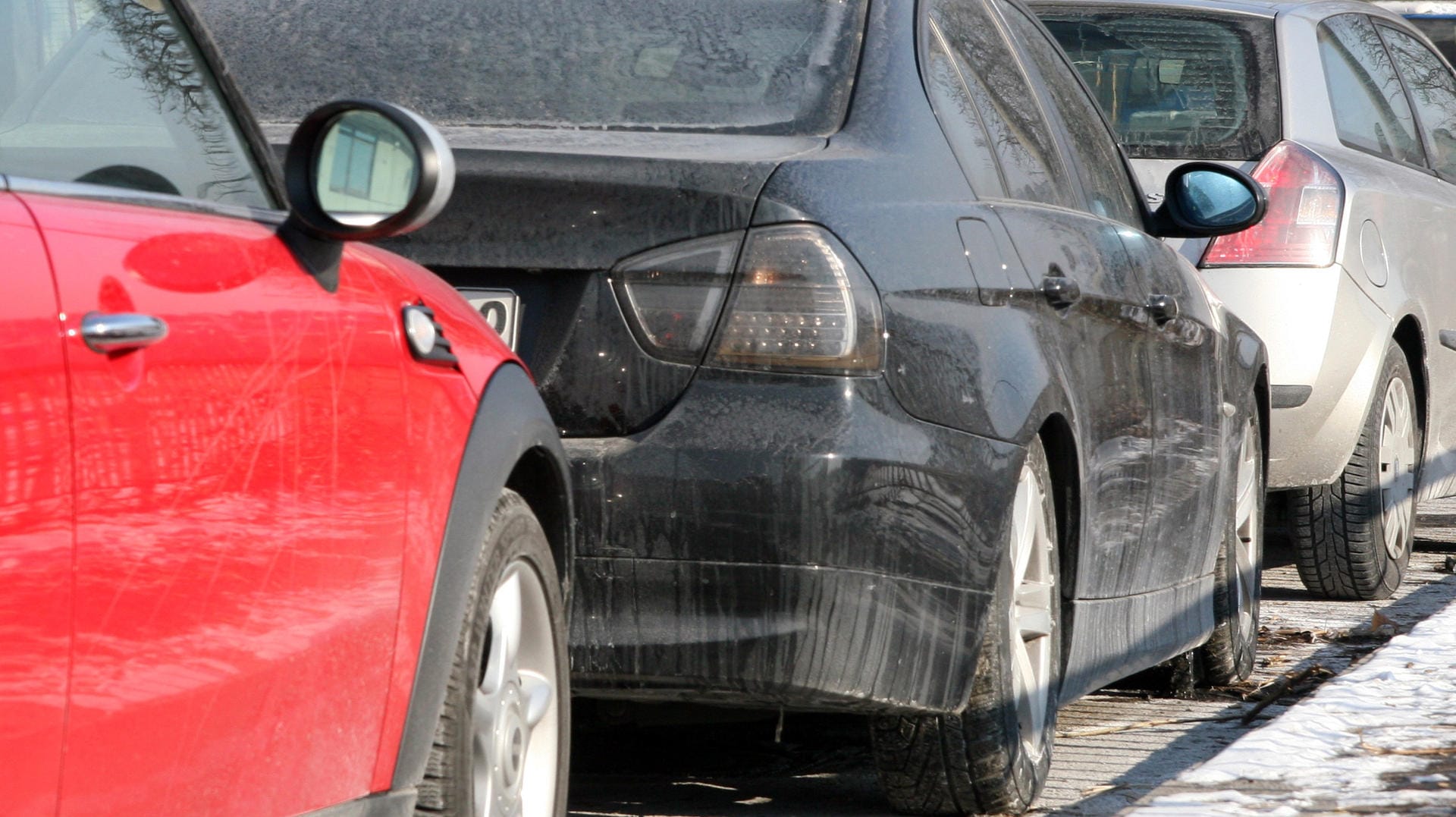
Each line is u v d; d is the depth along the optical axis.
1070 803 16.17
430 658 10.69
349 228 9.88
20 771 7.46
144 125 9.74
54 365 7.73
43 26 9.75
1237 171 21.95
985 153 16.47
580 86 15.23
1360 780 16.69
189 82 10.22
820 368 13.25
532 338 13.41
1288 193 28.55
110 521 7.97
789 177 13.62
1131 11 30.66
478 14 16.12
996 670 14.91
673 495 13.02
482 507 11.19
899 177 14.62
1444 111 36.72
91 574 7.84
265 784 9.17
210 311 8.91
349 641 9.85
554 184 13.48
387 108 9.88
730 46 15.65
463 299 12.30
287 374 9.38
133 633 8.10
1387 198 30.39
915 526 13.52
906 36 16.06
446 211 13.52
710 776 17.61
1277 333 28.19
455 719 10.95
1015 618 15.39
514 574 11.98
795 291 13.31
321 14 16.25
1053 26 30.80
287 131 14.63
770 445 13.05
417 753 10.64
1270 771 16.98
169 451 8.37
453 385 11.23
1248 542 23.97
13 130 9.33
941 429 13.84
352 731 9.98
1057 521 16.48
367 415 10.11
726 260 13.34
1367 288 29.12
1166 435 19.25
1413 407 31.64
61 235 8.16
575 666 13.19
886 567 13.33
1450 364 33.56
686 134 14.61
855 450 13.12
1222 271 28.41
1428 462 32.75
